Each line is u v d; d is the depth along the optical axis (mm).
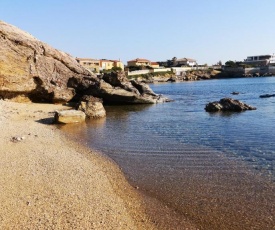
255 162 16844
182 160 17453
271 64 193375
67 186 13039
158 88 102750
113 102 49375
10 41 37312
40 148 19328
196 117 34688
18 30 39500
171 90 89375
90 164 16516
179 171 15500
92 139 23125
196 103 51375
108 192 12680
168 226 10086
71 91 46594
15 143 20094
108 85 47719
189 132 25844
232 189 13016
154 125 29859
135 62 193500
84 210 10852
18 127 25844
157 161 17297
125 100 49031
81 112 32094
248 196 12273
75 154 18438
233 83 119500
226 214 10836
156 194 12656
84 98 41875
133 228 9836
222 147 20344
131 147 20594
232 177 14484
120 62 174625
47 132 24891
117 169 15859
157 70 172125
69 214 10477
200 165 16453
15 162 16078
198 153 18906
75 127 28344
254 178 14305
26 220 9938
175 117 35188
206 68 196500
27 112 34562
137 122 31875
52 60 43969
